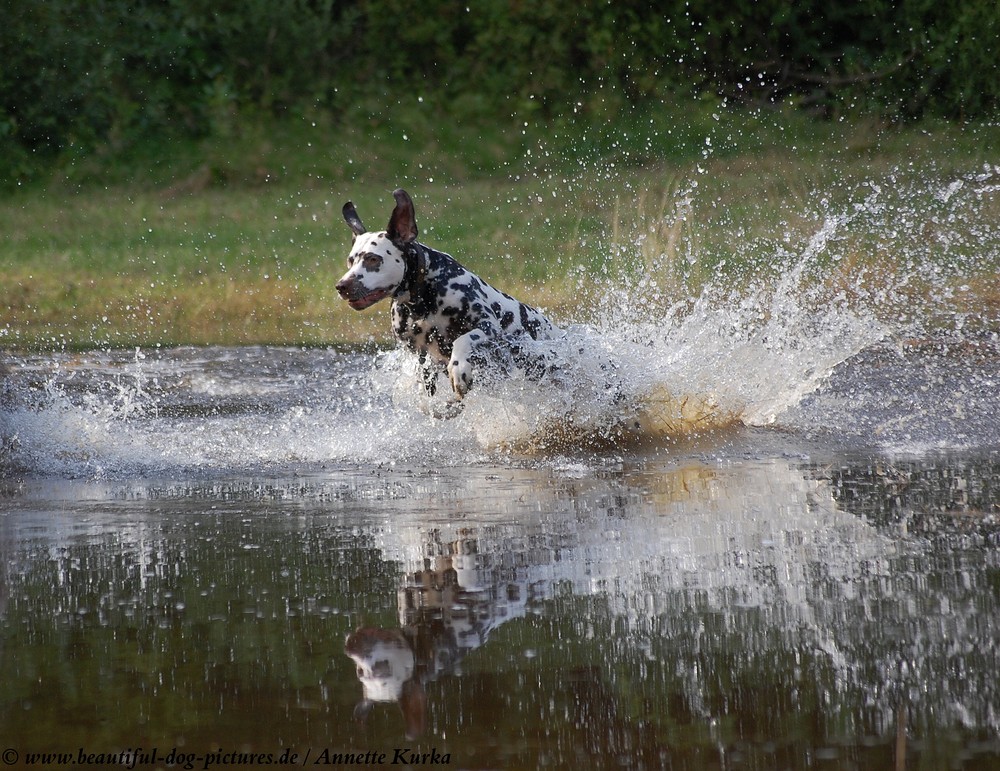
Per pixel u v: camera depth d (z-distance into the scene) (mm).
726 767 4344
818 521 7723
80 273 22875
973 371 13719
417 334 11398
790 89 36781
